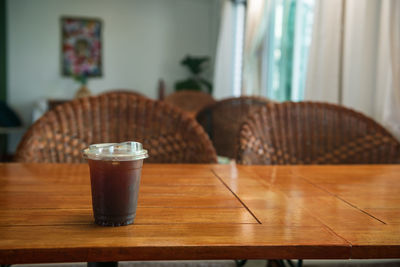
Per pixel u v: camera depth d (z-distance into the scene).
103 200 0.49
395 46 1.66
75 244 0.43
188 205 0.61
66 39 6.59
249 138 1.25
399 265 0.97
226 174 0.90
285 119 1.36
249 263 1.08
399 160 1.34
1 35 6.11
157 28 6.91
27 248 0.42
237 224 0.52
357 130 1.39
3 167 0.91
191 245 0.44
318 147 1.37
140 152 0.50
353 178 0.90
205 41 7.04
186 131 1.26
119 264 0.91
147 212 0.57
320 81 2.36
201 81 6.84
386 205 0.66
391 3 1.65
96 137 1.24
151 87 6.96
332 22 2.24
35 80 6.58
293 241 0.46
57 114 1.20
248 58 4.55
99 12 6.70
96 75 6.75
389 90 1.71
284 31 4.09
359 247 0.46
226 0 5.75
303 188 0.78
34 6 6.48
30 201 0.62
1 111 5.75
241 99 2.66
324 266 0.95
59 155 1.18
